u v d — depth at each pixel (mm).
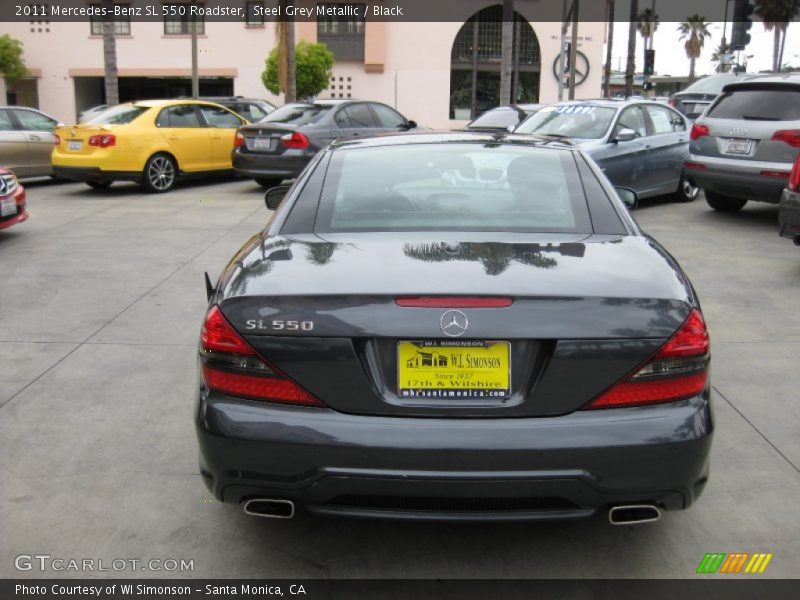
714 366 4988
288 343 2543
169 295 6613
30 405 4410
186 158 13602
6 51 32625
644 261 2855
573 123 10469
